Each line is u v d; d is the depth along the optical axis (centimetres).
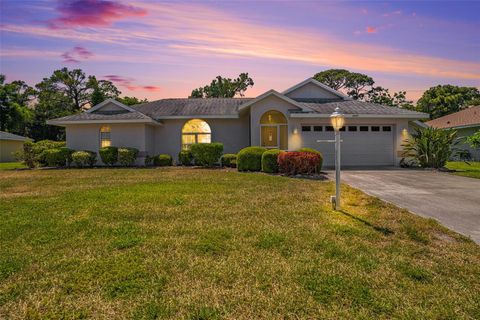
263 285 282
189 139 1839
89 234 429
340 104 1694
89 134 1744
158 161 1688
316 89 1808
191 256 350
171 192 769
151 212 556
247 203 632
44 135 3931
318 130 1568
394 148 1570
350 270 311
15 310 244
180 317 232
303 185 885
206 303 252
